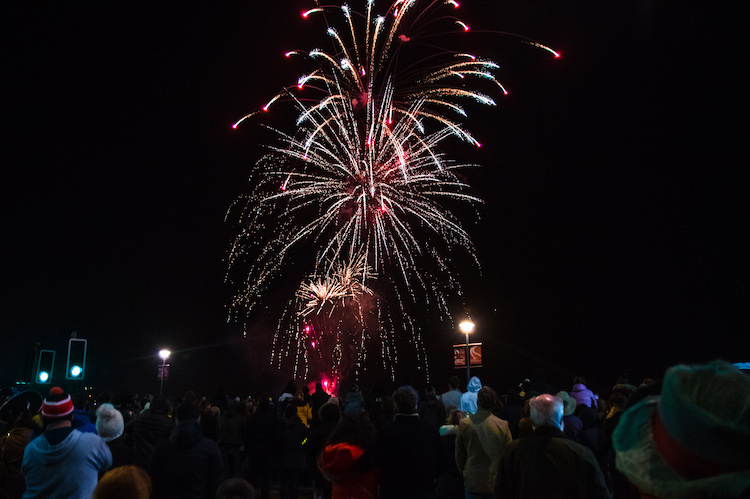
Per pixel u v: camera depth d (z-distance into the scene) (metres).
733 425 1.53
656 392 4.04
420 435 5.78
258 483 12.30
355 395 8.48
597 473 4.26
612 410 7.48
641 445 1.82
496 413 8.52
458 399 10.97
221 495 3.35
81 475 5.23
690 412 1.58
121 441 7.09
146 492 2.73
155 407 7.61
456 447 6.81
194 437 5.69
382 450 5.67
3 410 9.61
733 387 1.61
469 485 6.54
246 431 10.99
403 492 5.62
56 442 5.20
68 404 5.32
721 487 1.56
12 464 6.82
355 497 5.19
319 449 6.90
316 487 10.86
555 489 4.20
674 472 1.67
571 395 9.96
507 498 4.45
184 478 5.53
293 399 11.59
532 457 4.33
